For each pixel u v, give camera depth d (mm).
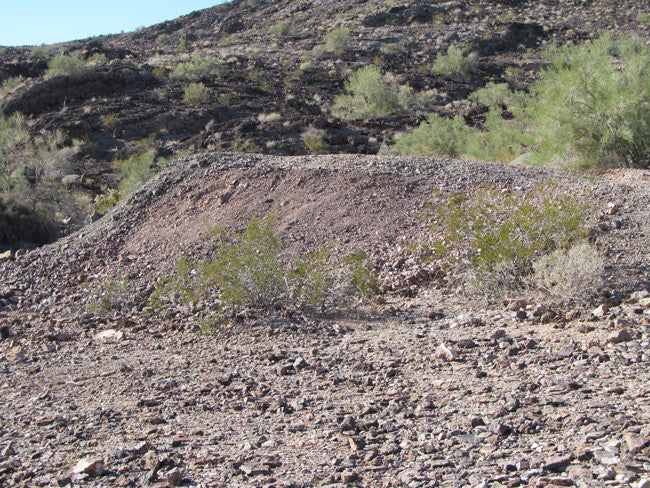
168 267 9516
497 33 50562
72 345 6875
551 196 7996
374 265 8570
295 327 6746
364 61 46000
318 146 27516
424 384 4715
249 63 44562
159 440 3947
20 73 41062
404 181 10656
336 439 3775
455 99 37781
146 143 29156
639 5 52938
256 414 4391
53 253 10883
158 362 5965
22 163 22766
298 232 9656
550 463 3020
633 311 5680
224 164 12398
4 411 4770
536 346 5242
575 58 12992
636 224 7941
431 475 3150
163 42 69062
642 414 3502
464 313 6695
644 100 11711
